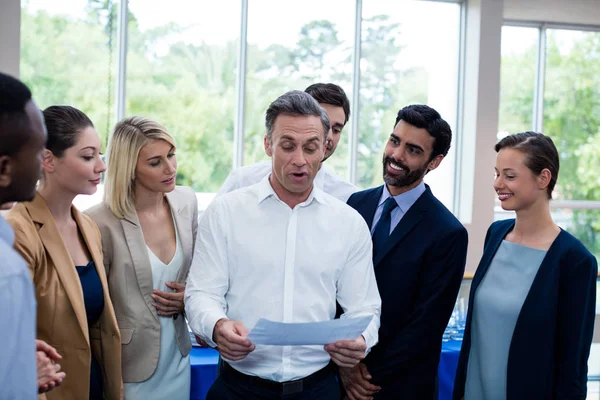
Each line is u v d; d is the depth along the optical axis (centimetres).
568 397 208
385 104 620
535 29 646
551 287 210
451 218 233
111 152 225
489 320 224
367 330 201
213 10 575
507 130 649
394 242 229
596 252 653
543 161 215
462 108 625
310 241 202
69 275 198
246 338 177
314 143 192
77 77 545
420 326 223
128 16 554
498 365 220
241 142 589
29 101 132
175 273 232
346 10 604
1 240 126
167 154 226
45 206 200
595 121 656
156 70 566
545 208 221
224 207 203
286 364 197
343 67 608
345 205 211
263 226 202
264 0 585
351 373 225
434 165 237
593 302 215
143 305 224
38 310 194
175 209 239
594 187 657
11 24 489
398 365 221
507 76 645
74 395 199
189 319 196
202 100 579
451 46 627
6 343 120
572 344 208
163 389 228
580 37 650
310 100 195
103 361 214
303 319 199
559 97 652
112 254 223
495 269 227
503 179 220
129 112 562
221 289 198
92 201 525
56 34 536
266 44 589
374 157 623
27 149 131
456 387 238
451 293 228
